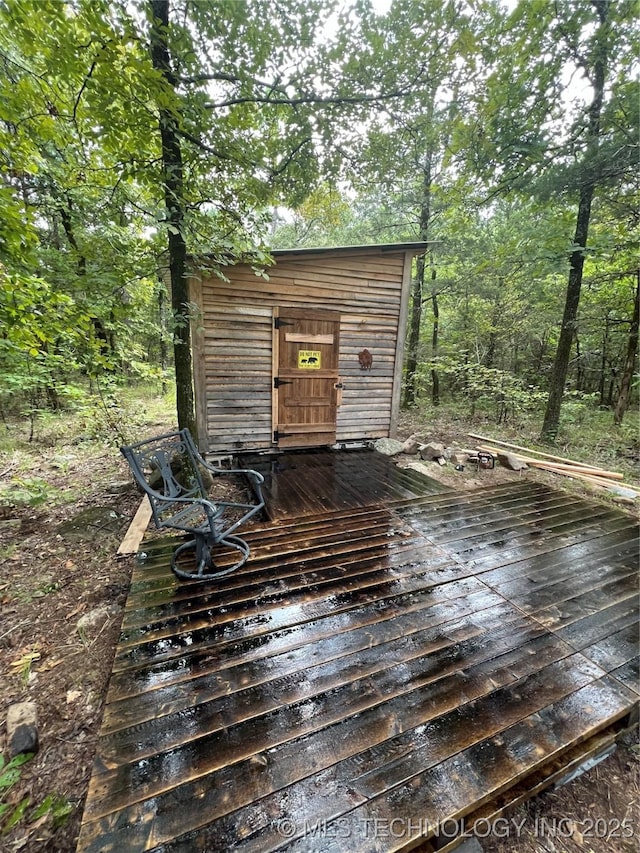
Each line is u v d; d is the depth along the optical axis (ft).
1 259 8.01
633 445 18.06
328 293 15.75
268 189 12.21
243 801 3.46
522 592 6.91
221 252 10.98
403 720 4.33
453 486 12.74
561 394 18.61
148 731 4.13
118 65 8.72
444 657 5.32
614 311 23.68
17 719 4.40
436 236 24.43
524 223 18.79
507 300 22.93
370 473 13.88
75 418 19.22
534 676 5.05
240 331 14.65
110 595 6.91
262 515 10.21
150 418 20.71
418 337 27.81
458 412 26.13
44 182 13.94
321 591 6.78
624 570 7.70
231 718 4.30
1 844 3.35
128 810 3.37
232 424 15.26
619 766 4.46
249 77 10.16
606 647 5.62
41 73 9.96
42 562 7.95
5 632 5.99
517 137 14.25
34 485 11.00
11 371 13.38
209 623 5.91
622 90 13.03
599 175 13.82
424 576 7.34
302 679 4.88
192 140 10.25
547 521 9.93
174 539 8.75
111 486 12.10
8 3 7.16
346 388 17.04
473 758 3.92
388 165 13.58
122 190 11.29
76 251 11.38
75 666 5.32
